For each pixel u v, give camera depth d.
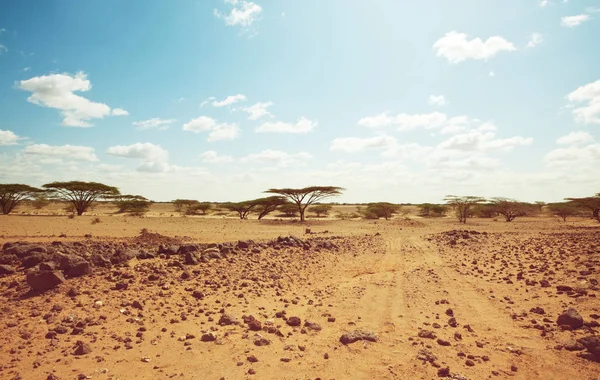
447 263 15.55
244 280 10.88
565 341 5.98
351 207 164.38
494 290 10.05
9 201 63.50
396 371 5.07
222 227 40.91
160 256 13.23
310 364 5.28
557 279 10.45
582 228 40.78
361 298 9.42
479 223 58.91
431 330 6.87
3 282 9.42
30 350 5.50
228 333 6.44
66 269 9.91
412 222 53.97
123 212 79.62
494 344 6.12
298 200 62.56
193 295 8.89
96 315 7.16
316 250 18.72
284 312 7.81
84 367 4.98
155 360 5.30
